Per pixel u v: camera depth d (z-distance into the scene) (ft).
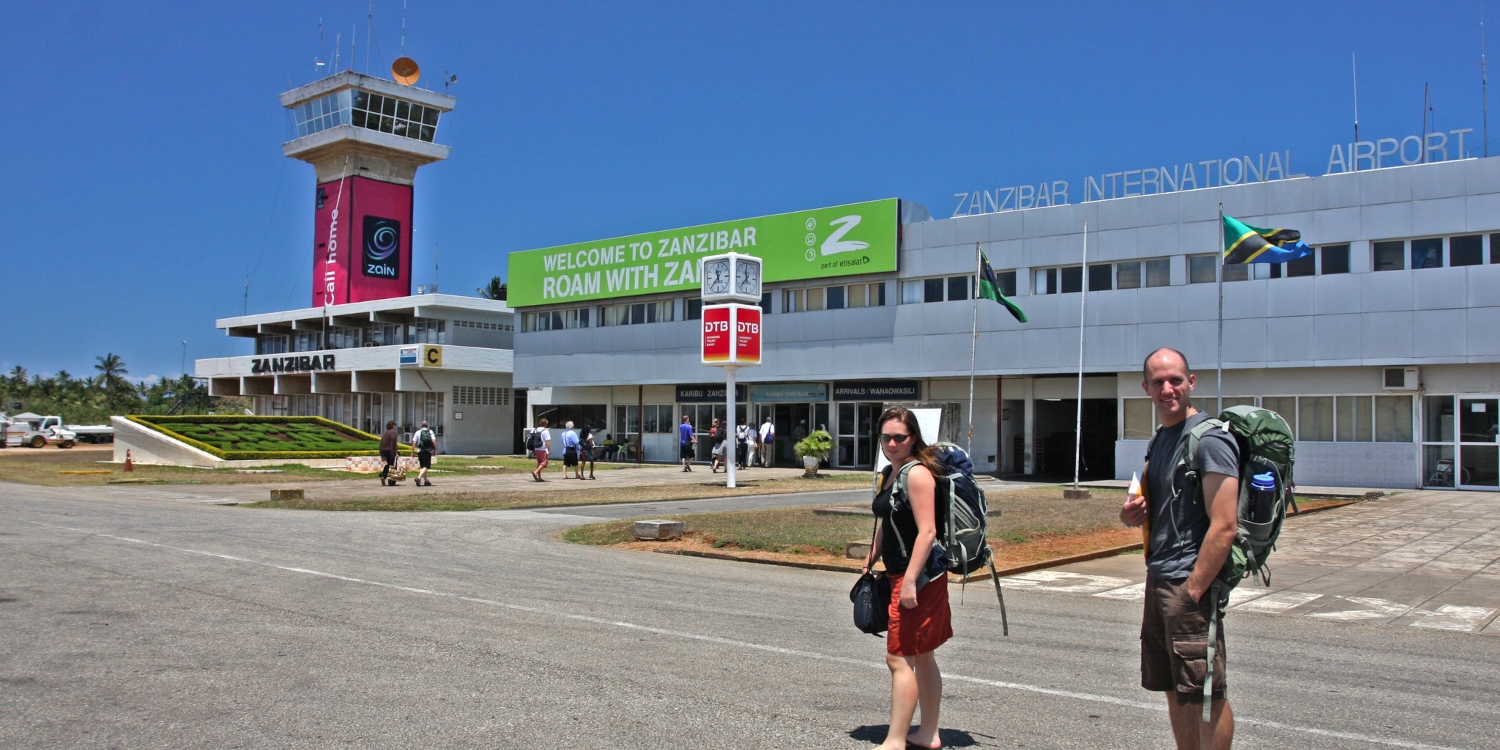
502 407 198.49
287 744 17.80
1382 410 94.89
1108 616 33.12
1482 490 89.97
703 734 18.71
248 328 229.86
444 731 18.65
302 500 77.87
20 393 390.21
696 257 145.28
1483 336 89.15
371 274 225.56
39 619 28.91
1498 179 89.04
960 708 21.12
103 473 120.16
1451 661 26.55
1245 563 14.58
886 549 18.12
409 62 232.73
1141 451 105.09
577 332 163.22
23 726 18.70
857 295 129.29
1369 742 19.01
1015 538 51.08
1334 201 96.27
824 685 22.71
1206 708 14.35
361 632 27.61
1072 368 109.91
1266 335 98.78
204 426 160.15
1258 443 14.73
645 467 137.39
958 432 122.52
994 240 116.26
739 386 147.54
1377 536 56.70
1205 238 102.53
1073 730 19.57
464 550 48.34
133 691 21.22
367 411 207.92
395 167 229.86
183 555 43.55
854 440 134.10
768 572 42.50
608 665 24.16
